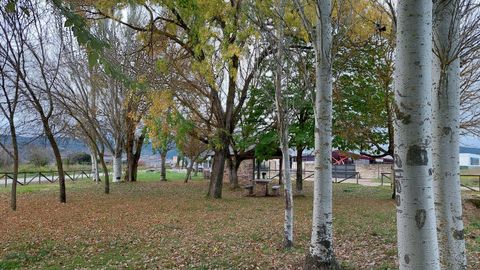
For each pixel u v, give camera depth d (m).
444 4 3.67
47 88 14.21
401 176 2.39
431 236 2.30
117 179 26.22
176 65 14.05
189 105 14.55
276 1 6.72
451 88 3.76
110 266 6.14
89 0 10.42
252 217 10.83
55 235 8.47
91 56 4.06
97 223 10.02
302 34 6.82
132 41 16.16
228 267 5.93
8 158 28.30
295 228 8.96
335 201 14.48
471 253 6.31
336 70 11.02
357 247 7.00
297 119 13.57
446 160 3.76
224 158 15.95
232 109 15.38
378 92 12.89
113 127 24.31
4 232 8.77
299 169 16.75
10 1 4.25
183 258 6.50
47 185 23.14
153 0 11.09
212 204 13.91
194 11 10.38
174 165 54.03
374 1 7.59
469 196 13.75
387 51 12.04
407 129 2.38
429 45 2.40
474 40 3.77
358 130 13.32
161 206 13.40
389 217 10.43
